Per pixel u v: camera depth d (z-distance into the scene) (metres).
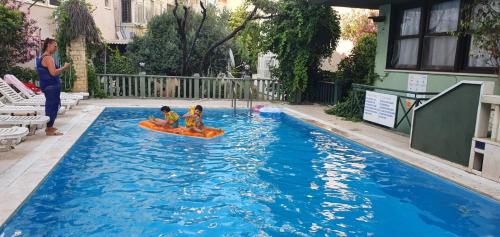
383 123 10.46
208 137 9.39
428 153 7.56
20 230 4.32
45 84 7.87
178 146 8.44
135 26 27.78
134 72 18.91
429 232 4.70
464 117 6.69
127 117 11.83
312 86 16.66
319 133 10.35
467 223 4.96
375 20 12.26
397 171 7.09
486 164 6.18
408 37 11.06
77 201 5.23
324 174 6.82
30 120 7.28
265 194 5.79
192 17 21.38
